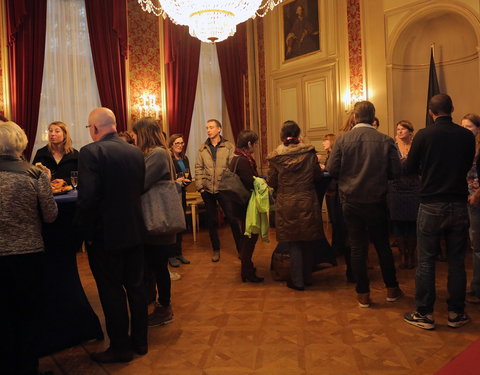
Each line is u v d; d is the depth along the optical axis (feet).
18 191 7.25
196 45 26.02
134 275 9.23
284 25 27.07
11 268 7.24
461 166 9.57
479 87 20.49
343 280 13.94
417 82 22.81
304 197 12.57
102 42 22.61
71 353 9.51
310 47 25.62
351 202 11.00
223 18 15.57
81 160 8.29
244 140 13.83
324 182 13.69
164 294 10.77
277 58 27.66
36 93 20.63
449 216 9.61
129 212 8.68
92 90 22.79
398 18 21.52
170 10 16.38
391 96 22.03
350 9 23.48
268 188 13.82
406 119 22.88
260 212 13.55
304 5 25.73
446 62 21.70
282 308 11.69
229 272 15.43
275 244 19.67
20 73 20.27
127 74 23.62
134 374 8.45
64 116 21.93
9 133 7.45
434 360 8.52
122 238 8.53
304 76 26.04
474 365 8.08
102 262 8.75
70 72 22.15
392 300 11.78
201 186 17.22
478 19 18.92
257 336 9.98
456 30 20.97
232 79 27.78
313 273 14.88
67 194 9.48
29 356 7.61
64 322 9.69
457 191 9.61
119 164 8.54
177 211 10.00
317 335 9.91
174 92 25.32
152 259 10.53
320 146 25.49
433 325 9.97
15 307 7.52
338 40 24.09
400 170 10.98
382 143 10.84
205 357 9.04
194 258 17.74
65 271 9.83
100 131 8.80
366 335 9.80
